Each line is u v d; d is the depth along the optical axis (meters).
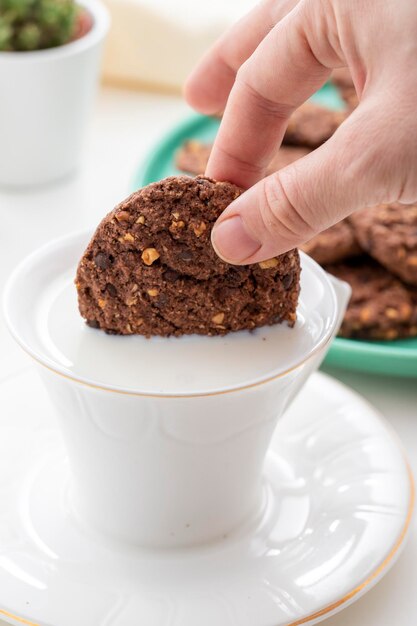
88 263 0.38
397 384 0.53
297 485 0.44
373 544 0.40
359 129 0.36
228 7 0.77
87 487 0.41
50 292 0.40
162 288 0.38
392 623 0.41
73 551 0.40
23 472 0.44
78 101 0.64
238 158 0.41
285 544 0.41
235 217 0.37
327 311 0.39
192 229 0.37
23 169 0.65
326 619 0.41
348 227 0.58
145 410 0.37
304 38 0.38
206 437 0.38
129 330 0.38
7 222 0.63
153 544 0.41
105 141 0.73
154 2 0.76
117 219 0.37
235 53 0.44
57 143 0.65
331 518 0.42
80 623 0.38
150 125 0.75
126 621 0.38
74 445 0.40
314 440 0.45
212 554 0.41
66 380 0.37
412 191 0.36
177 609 0.38
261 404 0.38
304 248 0.56
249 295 0.38
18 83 0.60
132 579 0.39
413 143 0.35
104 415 0.38
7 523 0.41
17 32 0.61
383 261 0.56
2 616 0.38
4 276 0.58
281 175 0.37
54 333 0.39
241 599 0.39
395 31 0.36
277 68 0.39
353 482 0.43
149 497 0.40
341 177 0.36
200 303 0.38
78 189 0.67
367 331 0.54
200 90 0.46
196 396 0.36
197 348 0.38
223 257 0.37
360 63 0.37
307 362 0.38
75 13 0.62
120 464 0.39
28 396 0.47
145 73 0.78
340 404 0.47
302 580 0.39
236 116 0.40
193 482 0.40
